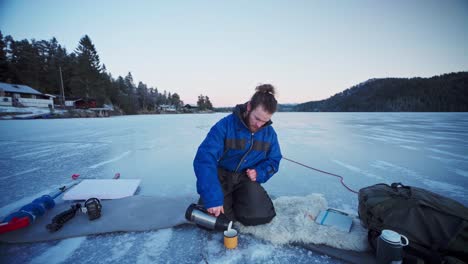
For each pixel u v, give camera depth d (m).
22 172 3.02
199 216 1.47
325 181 2.67
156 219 1.65
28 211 1.58
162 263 1.23
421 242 1.10
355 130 8.84
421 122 13.62
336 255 1.27
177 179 2.71
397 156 4.08
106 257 1.28
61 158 3.91
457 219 1.10
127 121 16.62
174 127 10.83
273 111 1.30
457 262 1.01
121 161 3.68
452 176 2.83
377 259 1.10
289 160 3.77
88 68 38.34
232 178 1.58
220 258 1.27
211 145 1.44
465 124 11.75
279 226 1.53
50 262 1.23
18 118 20.27
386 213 1.24
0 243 1.38
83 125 12.25
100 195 2.01
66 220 1.58
